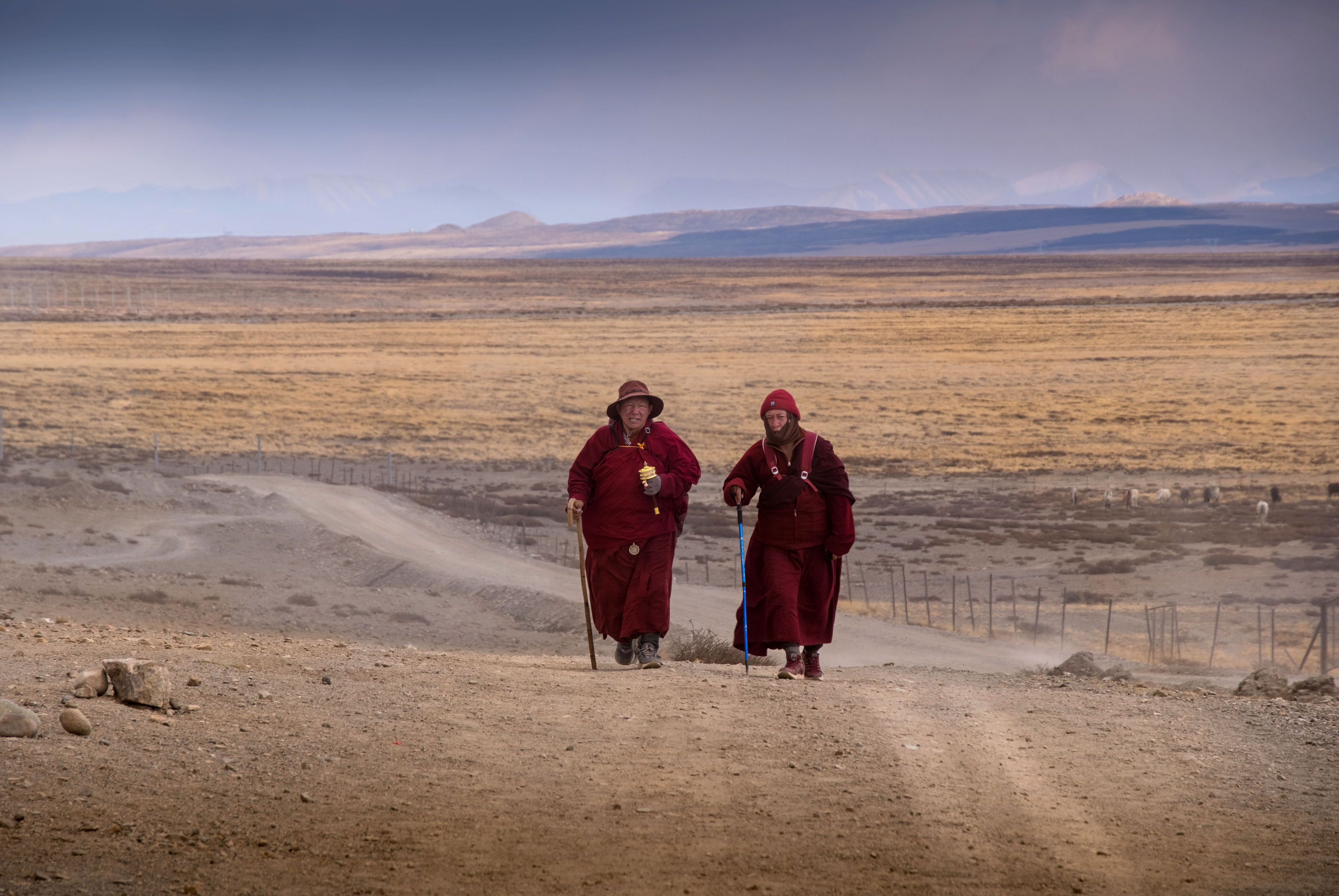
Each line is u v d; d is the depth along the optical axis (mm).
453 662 8039
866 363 121812
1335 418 86375
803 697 6539
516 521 48000
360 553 36844
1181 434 81812
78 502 40344
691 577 36219
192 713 5145
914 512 51781
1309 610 27359
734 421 88375
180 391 98438
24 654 6500
